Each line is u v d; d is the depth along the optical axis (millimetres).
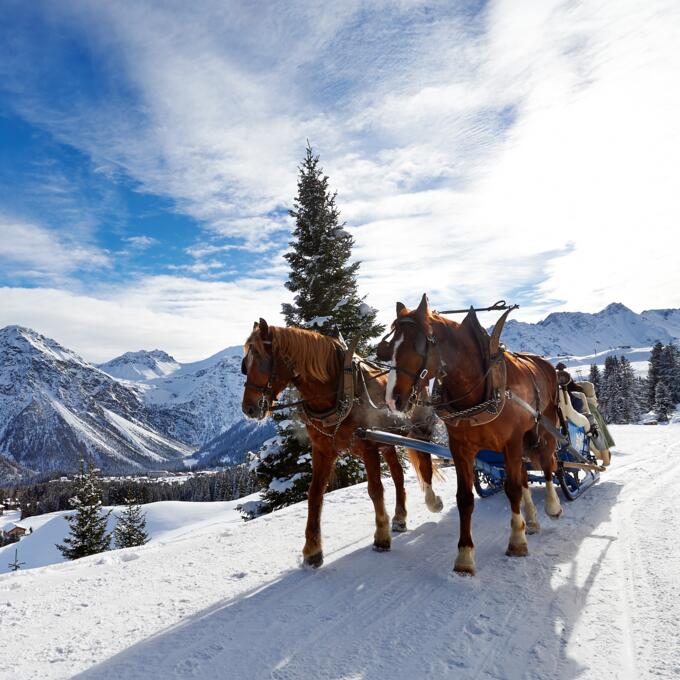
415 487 10039
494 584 4836
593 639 3803
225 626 4320
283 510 8672
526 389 5934
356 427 5707
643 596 4391
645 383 72938
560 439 6734
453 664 3604
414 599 4629
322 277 16828
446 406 5289
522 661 3592
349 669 3609
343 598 4738
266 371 5223
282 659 3773
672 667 3363
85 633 4371
